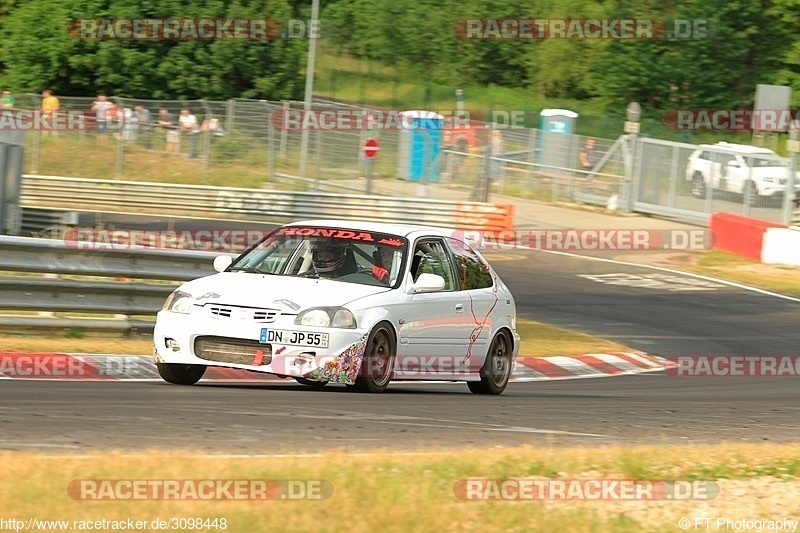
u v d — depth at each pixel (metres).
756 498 19.19
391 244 34.50
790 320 69.38
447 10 199.00
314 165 116.12
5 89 153.50
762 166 104.19
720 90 169.38
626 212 113.44
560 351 52.94
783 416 35.66
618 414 33.00
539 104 181.75
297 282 32.44
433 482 18.30
